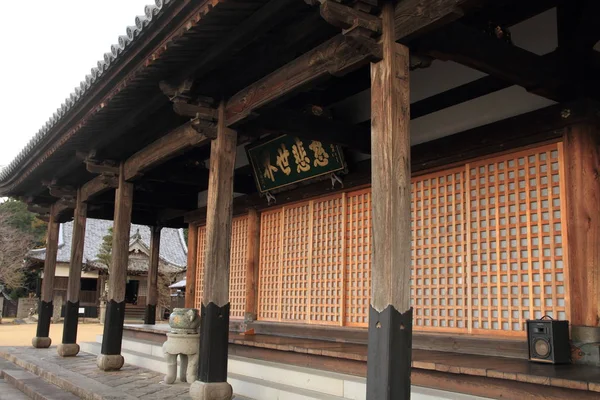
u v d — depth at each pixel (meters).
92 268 34.53
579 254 5.14
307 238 9.02
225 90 6.18
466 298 6.29
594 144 5.23
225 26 5.01
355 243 8.09
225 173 6.17
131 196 9.12
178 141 7.10
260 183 9.69
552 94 5.15
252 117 5.90
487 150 6.05
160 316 35.22
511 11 5.56
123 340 11.48
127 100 6.82
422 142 6.91
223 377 5.87
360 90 7.69
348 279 8.14
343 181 8.13
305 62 4.96
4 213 38.59
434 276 6.71
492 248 6.06
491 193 6.11
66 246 36.78
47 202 13.27
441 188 6.71
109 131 7.99
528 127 5.59
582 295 5.09
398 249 3.75
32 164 10.47
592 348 4.85
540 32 5.58
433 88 6.82
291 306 9.23
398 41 4.01
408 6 3.90
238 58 5.74
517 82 4.89
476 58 4.42
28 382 8.69
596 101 5.27
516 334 5.71
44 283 13.11
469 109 6.34
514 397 4.29
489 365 4.82
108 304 8.98
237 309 10.64
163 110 7.18
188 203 12.46
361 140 7.04
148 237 41.16
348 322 8.05
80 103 7.34
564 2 5.31
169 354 7.32
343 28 3.99
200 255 12.39
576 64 5.18
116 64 6.07
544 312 5.50
